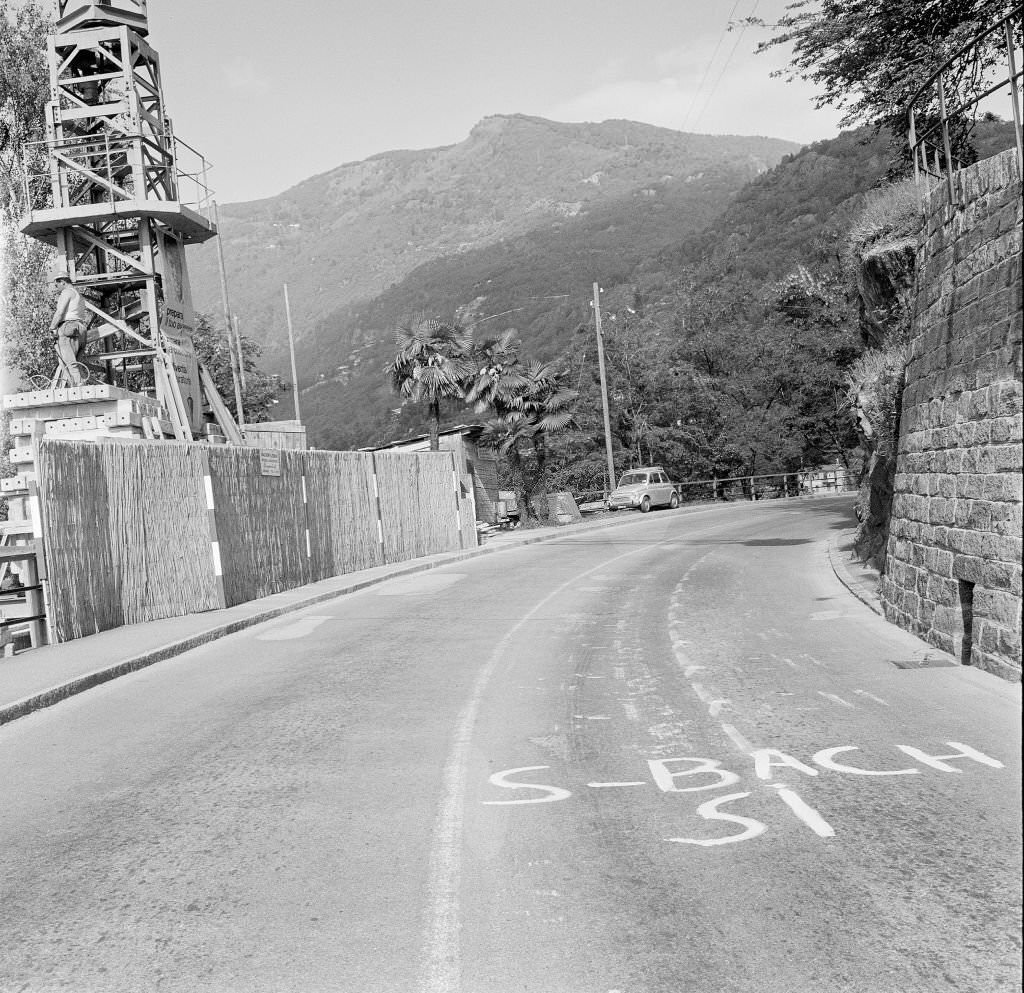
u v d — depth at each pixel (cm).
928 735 666
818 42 2022
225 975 365
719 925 389
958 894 407
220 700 918
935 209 1040
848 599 1396
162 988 357
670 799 555
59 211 2511
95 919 424
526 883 443
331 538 2142
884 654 971
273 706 874
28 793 637
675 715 762
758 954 363
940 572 969
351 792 599
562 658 1055
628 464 5712
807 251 14488
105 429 2109
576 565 2220
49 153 2702
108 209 2494
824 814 516
